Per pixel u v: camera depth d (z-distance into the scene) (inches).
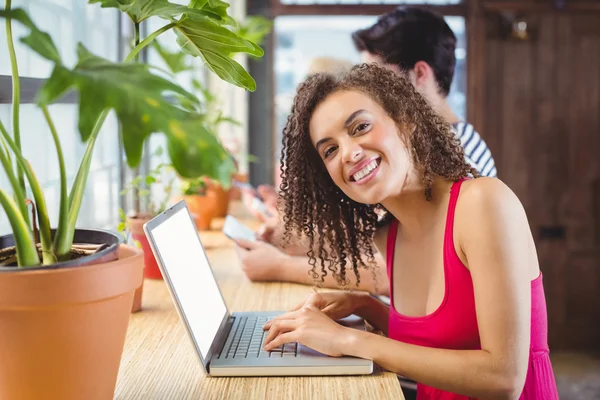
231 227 75.8
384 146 48.3
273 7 154.2
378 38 80.7
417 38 79.1
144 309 58.2
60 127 63.9
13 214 32.2
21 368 32.4
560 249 162.7
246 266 69.2
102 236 38.7
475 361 44.2
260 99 156.3
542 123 158.9
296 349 46.9
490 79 157.4
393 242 55.1
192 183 97.7
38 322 31.8
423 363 44.1
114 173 84.1
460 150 50.9
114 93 27.8
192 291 47.5
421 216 51.4
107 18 80.0
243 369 43.7
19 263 33.0
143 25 95.3
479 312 45.5
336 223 57.2
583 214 161.6
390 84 50.0
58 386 32.9
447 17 155.5
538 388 51.3
